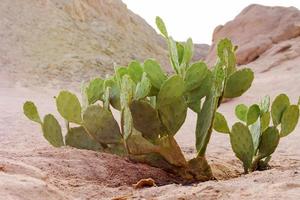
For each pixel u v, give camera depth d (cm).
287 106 310
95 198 229
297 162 346
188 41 296
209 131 282
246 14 1675
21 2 1638
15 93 976
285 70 1281
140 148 282
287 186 220
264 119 312
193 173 284
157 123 280
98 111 297
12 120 532
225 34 1664
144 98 289
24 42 1411
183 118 281
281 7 1658
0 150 281
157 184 269
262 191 216
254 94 1030
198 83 286
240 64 1492
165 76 289
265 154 307
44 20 1588
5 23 1485
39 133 460
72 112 322
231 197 212
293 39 1525
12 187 199
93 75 1305
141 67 308
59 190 222
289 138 486
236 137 301
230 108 904
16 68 1223
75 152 286
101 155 288
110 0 1970
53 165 262
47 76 1211
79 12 1759
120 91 299
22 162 254
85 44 1552
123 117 288
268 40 1522
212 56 1630
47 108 706
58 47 1448
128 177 269
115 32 1795
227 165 326
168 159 283
